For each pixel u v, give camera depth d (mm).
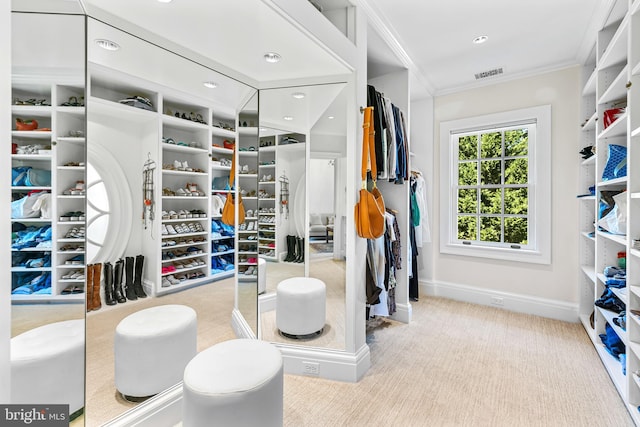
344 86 2055
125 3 1329
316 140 2107
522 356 2346
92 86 1387
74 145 1231
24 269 1112
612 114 2141
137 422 1487
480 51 2795
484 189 3549
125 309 1509
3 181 750
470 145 3623
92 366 1365
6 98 751
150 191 1640
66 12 1182
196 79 1840
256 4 1345
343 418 1672
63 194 1207
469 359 2309
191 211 1879
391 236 2727
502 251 3361
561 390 1919
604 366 2182
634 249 1662
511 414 1708
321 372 2070
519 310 3281
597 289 2406
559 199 3082
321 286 2129
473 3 2125
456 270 3684
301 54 1797
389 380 2037
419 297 3770
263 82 2170
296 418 1670
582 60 2865
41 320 1157
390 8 2174
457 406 1775
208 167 1957
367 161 2027
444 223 3734
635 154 1647
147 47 1568
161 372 1627
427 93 3617
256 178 2158
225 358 1470
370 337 2689
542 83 3145
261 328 2250
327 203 2105
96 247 1394
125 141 1526
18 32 1094
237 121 2092
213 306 1993
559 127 3068
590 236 2678
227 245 2072
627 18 1703
